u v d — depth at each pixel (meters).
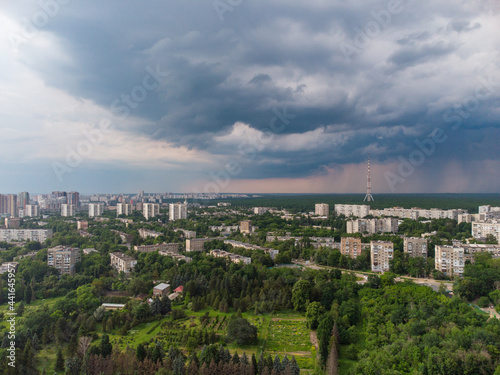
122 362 180.00
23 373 182.00
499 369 157.75
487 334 182.50
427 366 169.88
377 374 172.75
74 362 181.12
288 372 172.25
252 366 178.12
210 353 185.75
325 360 192.62
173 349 191.75
